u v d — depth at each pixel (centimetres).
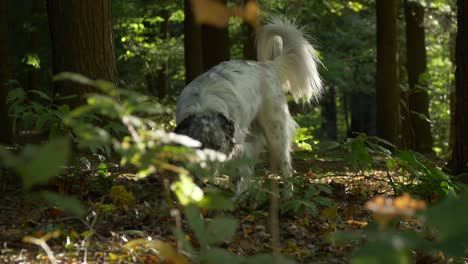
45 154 196
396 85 1742
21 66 2352
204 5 196
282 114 766
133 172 820
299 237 551
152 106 267
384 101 1739
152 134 285
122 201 608
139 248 450
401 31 2345
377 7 1741
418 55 2014
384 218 183
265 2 1925
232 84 686
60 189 626
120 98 970
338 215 652
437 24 2155
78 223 518
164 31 2505
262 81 748
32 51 2066
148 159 275
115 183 694
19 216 544
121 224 531
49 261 409
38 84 2353
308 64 852
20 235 474
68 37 937
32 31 2131
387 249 167
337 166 1152
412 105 1994
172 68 2553
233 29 2434
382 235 174
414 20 2006
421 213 178
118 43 2516
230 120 625
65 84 933
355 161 697
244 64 748
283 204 584
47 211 552
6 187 645
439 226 157
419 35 2011
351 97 3775
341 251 500
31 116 626
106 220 542
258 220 604
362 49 2883
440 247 155
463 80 914
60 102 928
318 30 2620
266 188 616
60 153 198
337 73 2814
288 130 771
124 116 265
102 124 808
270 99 756
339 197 758
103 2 952
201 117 605
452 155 944
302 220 599
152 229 524
